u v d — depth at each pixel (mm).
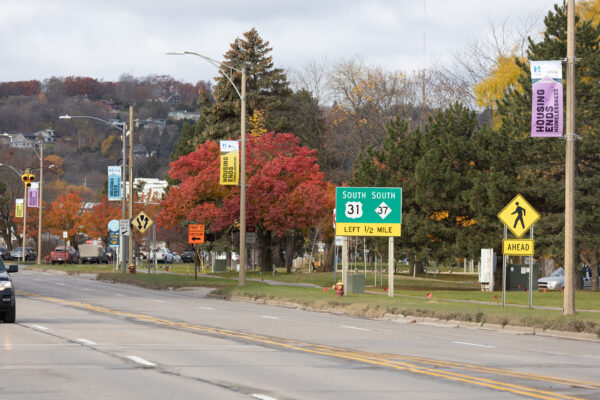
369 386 16422
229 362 20078
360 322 35469
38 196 113938
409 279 78375
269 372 18359
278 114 114312
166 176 132875
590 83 55531
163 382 16531
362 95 101750
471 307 39594
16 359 19938
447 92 101688
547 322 31688
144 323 31688
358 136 106562
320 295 48625
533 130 33031
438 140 63281
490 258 58281
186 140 130500
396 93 102750
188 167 84625
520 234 39812
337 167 116062
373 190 48969
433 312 36688
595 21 65500
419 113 104812
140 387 15844
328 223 91250
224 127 111312
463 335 30078
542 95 33031
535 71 33031
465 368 19656
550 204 58062
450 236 60625
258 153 84938
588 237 54562
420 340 27359
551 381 17625
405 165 64312
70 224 141625
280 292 50719
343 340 26672
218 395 15016
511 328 32750
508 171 58500
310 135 115625
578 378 18297
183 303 46000
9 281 30453
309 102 116562
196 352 22125
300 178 82312
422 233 59344
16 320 31938
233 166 56719
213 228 81625
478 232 59219
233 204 79938
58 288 59000
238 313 38781
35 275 84000
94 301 45625
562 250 55062
